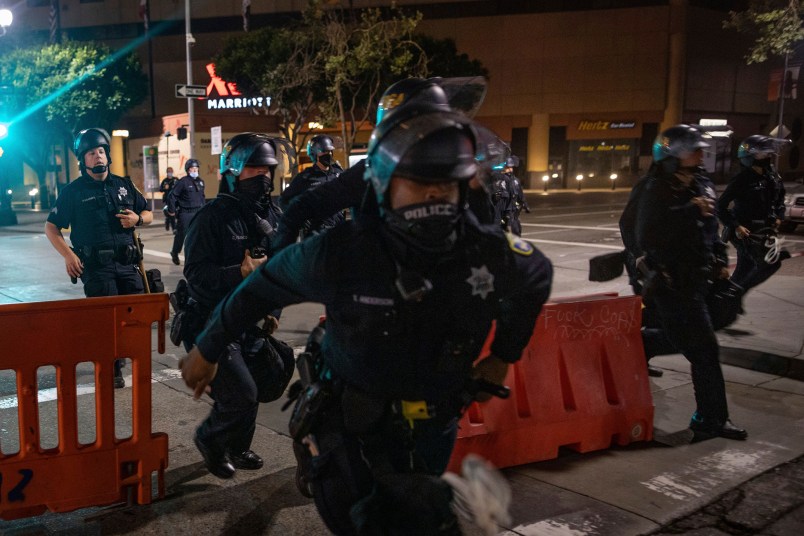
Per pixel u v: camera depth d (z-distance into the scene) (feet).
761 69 150.61
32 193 118.93
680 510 11.34
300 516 11.18
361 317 6.15
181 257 47.57
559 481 12.38
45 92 102.94
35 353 10.27
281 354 12.21
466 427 12.32
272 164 11.50
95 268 18.11
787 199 53.47
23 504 10.46
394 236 6.03
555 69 144.77
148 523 10.91
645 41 140.36
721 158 143.23
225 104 126.62
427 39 102.01
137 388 11.06
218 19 148.77
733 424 14.71
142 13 134.72
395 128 5.88
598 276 16.06
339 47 86.79
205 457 11.79
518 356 7.27
